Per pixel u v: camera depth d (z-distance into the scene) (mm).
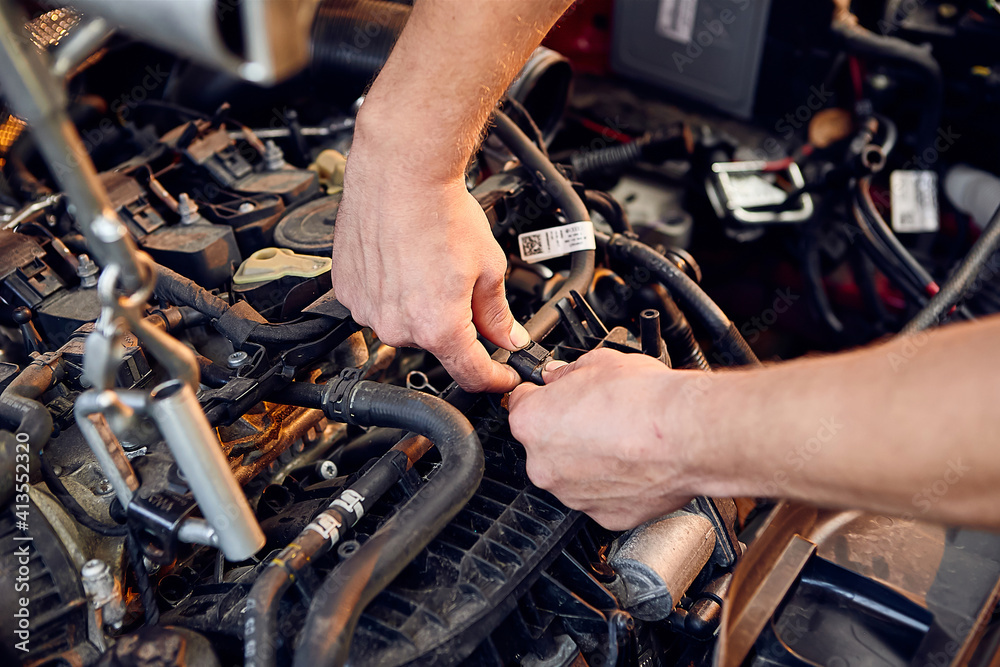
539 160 1396
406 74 905
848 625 862
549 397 876
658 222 2068
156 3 369
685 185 2223
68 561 859
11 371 1032
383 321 994
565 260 1600
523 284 1496
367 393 975
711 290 2314
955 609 837
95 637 842
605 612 851
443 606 822
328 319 1069
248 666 716
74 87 1695
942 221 2314
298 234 1265
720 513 1045
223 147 1429
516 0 888
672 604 935
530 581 848
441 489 842
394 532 808
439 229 938
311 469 1164
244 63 381
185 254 1197
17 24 448
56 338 1167
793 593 878
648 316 1110
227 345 1193
